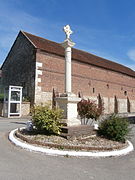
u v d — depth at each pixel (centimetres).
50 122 711
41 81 1923
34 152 561
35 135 709
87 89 2448
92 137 763
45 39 2414
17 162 476
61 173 430
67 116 786
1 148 581
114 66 3197
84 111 955
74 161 516
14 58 2227
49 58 2027
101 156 564
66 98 787
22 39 2155
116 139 748
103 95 2700
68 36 880
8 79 2277
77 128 733
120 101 3031
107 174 444
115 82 2975
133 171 474
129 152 641
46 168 452
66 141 655
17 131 786
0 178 379
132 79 3419
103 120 836
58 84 2067
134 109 3369
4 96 1764
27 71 2000
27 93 1945
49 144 599
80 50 2936
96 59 2942
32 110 754
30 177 395
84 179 406
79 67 2378
